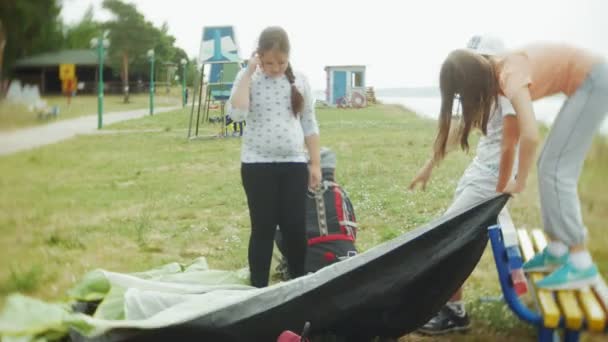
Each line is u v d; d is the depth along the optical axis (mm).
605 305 2727
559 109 3150
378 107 29297
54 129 18625
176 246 5797
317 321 3037
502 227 2992
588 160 6586
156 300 3324
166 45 46812
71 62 32781
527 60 3123
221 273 4215
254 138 3848
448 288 3199
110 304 3354
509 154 3354
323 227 4176
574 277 2900
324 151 4504
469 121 3254
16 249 5598
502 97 3326
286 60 3781
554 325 2688
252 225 3951
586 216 5805
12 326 2975
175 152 13203
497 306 3955
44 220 6820
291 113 3855
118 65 43438
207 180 9492
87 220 6836
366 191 8164
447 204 7367
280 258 4680
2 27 23656
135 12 43344
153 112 28578
